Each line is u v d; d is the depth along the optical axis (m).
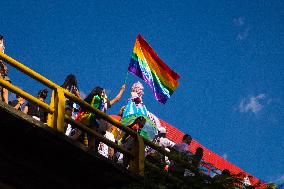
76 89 14.50
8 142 12.07
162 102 17.95
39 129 11.80
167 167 15.27
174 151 14.01
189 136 15.38
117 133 16.30
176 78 18.22
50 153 12.32
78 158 12.32
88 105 12.97
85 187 12.78
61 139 11.97
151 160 14.17
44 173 12.37
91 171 12.62
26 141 12.10
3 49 14.45
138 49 17.75
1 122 11.77
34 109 14.46
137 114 16.34
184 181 13.83
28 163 12.23
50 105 12.46
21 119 11.63
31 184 12.40
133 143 13.93
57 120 12.16
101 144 14.63
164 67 18.08
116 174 12.60
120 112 16.84
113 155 14.90
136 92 16.70
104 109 14.81
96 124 13.91
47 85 12.53
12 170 12.23
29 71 12.38
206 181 13.95
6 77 13.80
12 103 14.70
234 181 14.25
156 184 13.30
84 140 13.77
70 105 14.21
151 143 13.67
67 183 12.59
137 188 12.79
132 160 13.27
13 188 12.27
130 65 17.52
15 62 12.29
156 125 16.64
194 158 14.09
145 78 17.66
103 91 14.81
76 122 12.64
